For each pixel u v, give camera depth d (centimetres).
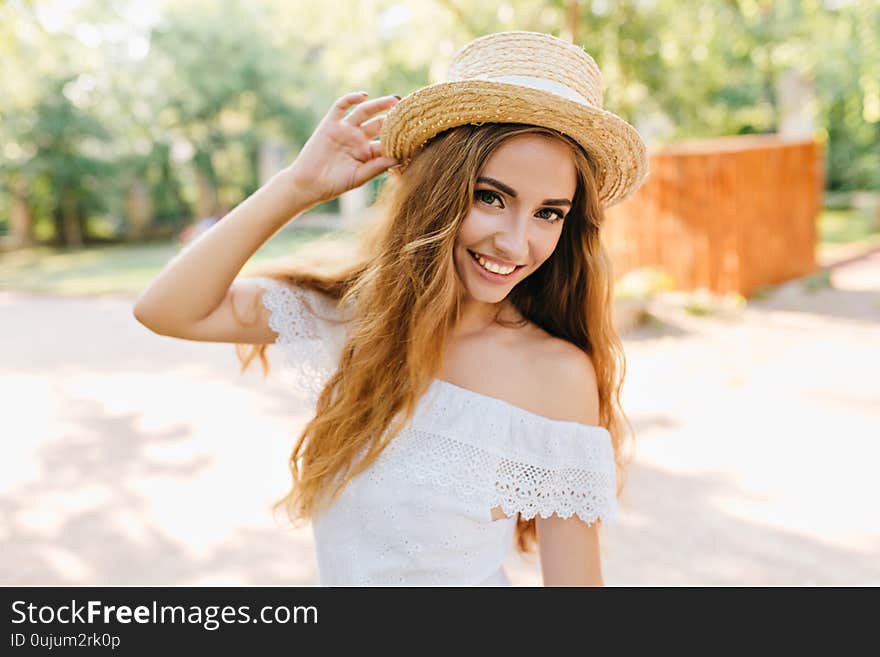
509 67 133
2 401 625
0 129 1845
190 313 144
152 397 626
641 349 744
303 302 154
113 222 2320
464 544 134
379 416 135
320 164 145
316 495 144
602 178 143
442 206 129
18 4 616
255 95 2102
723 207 923
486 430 132
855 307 902
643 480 433
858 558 341
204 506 412
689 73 1011
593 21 888
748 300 948
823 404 559
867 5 1105
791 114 1628
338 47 1174
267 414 573
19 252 2000
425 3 923
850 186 2184
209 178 2323
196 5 2058
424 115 133
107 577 333
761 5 1076
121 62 2020
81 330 930
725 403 569
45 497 428
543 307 152
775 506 397
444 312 131
